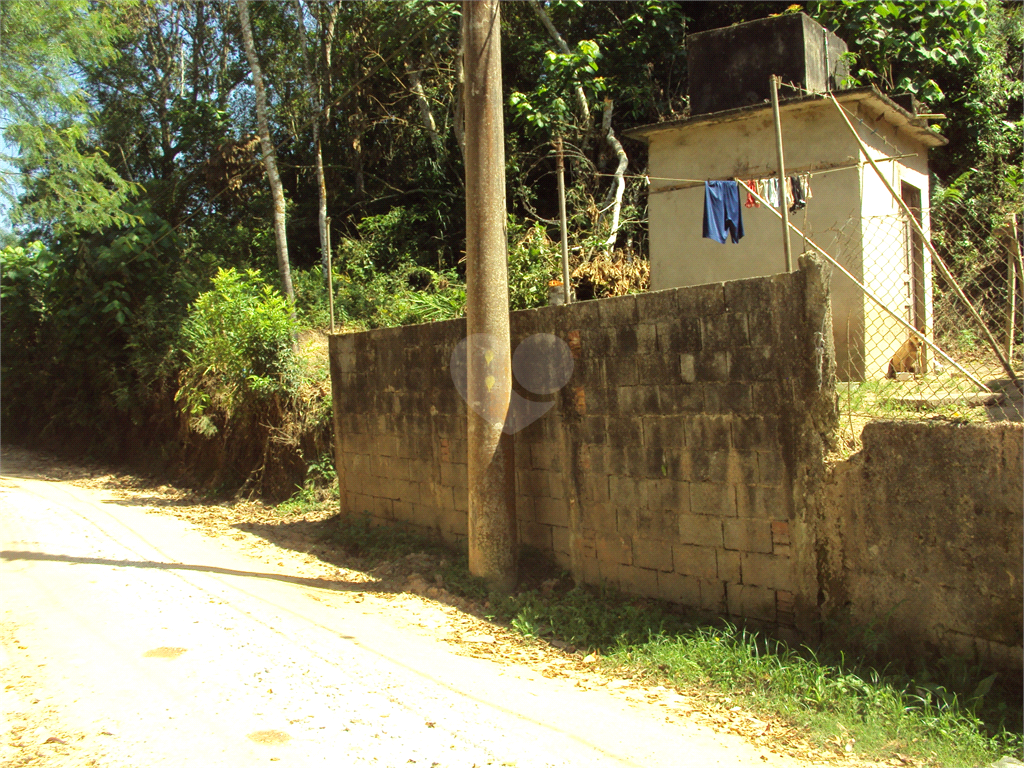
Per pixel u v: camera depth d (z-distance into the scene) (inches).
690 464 216.1
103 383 640.4
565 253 275.1
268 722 154.1
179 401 533.3
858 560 183.8
